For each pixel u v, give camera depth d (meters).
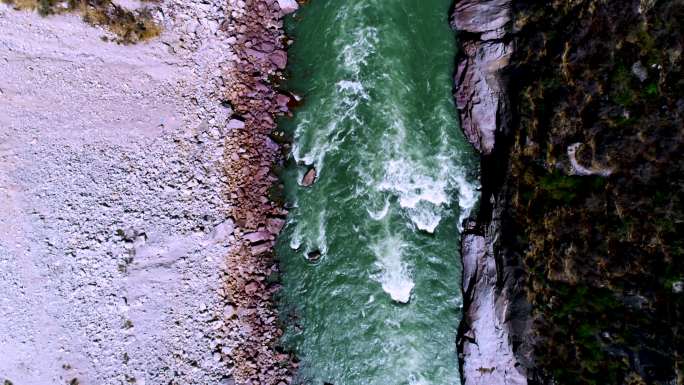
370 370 25.89
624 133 20.91
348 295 26.80
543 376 23.38
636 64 20.67
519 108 24.80
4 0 26.22
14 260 25.44
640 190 20.62
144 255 26.89
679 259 19.56
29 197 26.14
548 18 24.27
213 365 26.33
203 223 27.86
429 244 27.14
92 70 27.92
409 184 27.72
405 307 26.45
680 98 19.58
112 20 27.69
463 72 27.81
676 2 19.56
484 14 27.17
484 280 25.50
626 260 20.86
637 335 20.61
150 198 27.64
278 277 27.81
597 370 21.69
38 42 27.00
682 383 19.30
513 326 24.23
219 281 27.36
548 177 23.41
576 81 22.53
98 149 27.53
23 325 24.97
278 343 26.98
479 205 27.25
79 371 25.11
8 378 24.44
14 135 26.47
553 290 22.92
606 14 21.69
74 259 26.00
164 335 26.31
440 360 25.92
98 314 25.80
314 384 26.19
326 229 27.78
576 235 22.31
